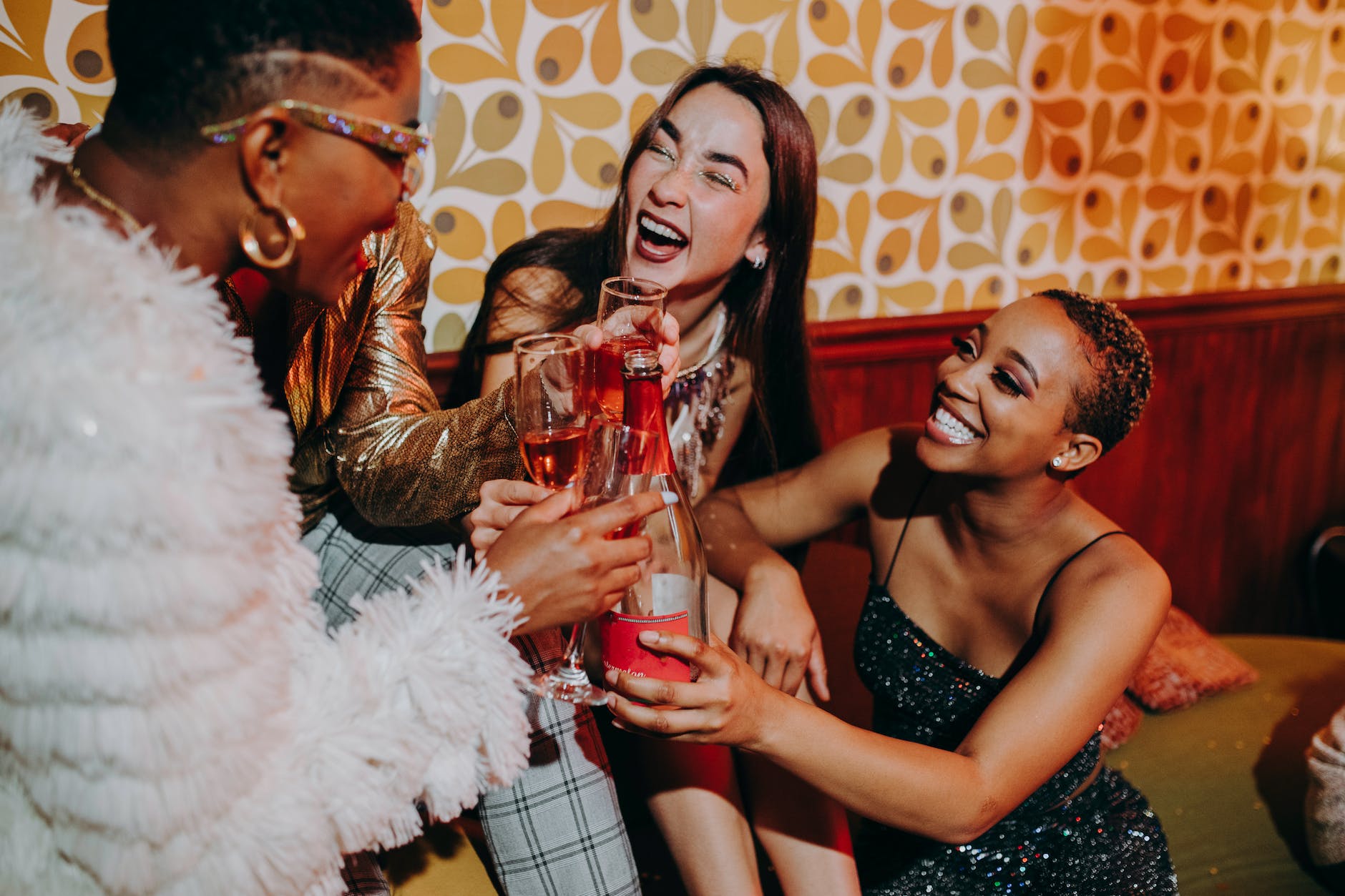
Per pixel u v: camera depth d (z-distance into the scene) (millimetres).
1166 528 2615
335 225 752
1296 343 2598
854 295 2162
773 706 971
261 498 639
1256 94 2414
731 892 1152
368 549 1189
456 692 777
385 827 773
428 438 1072
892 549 1407
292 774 707
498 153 1796
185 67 660
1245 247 2533
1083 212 2330
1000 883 1246
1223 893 1371
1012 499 1206
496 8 1721
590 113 1839
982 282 2283
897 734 1383
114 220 701
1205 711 1778
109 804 611
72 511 561
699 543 1122
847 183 2076
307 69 678
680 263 1464
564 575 813
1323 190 2570
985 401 1132
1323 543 2627
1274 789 1576
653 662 901
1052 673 1095
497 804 1099
